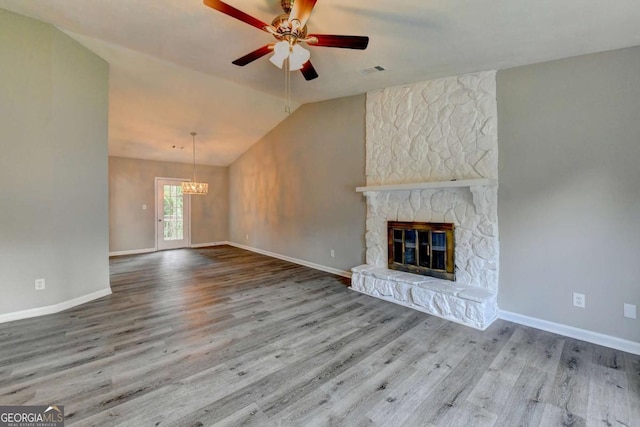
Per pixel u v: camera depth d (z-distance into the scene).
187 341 2.64
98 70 3.80
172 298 3.80
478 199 3.16
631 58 2.40
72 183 3.48
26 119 3.08
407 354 2.43
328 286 4.32
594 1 1.89
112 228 7.04
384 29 2.49
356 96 4.58
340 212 4.93
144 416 1.72
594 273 2.60
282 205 6.29
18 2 2.77
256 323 3.03
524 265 2.97
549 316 2.84
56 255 3.30
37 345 2.53
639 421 1.70
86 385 1.99
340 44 2.30
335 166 4.98
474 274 3.28
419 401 1.87
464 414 1.76
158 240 7.71
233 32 2.88
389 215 4.09
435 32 2.46
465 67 3.12
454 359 2.36
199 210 8.38
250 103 5.34
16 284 3.06
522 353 2.44
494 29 2.34
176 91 4.77
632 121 2.40
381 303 3.61
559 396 1.91
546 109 2.80
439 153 3.55
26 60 3.06
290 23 2.11
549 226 2.82
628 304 2.45
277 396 1.91
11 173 3.01
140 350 2.47
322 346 2.56
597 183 2.56
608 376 2.12
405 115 3.90
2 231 2.98
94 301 3.67
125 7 2.59
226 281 4.61
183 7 2.51
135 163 7.38
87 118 3.65
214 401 1.86
